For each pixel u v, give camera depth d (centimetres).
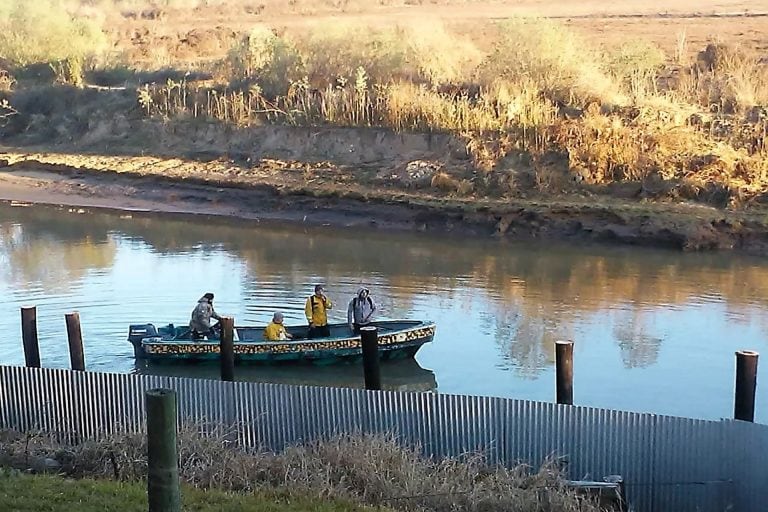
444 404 1411
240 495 1202
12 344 2356
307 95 4625
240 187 4231
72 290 2897
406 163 4138
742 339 2397
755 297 2781
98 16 7738
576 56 4350
